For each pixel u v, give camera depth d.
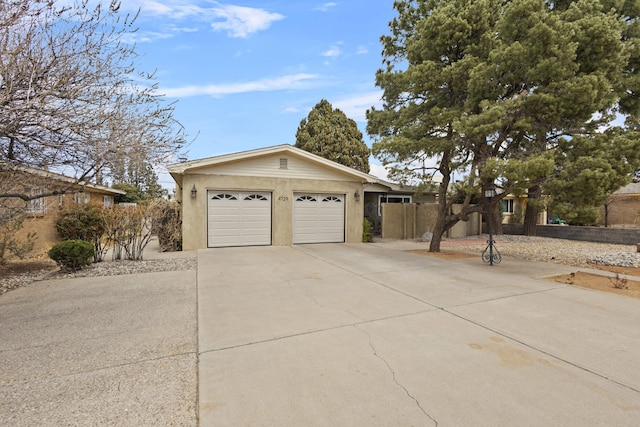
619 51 7.43
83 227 11.34
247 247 11.73
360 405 2.51
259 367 3.11
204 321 4.35
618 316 4.55
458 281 6.64
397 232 15.77
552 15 7.38
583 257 9.89
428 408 2.48
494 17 9.01
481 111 8.52
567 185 7.43
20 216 8.63
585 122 8.34
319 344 3.62
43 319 4.46
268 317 4.50
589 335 3.89
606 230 13.59
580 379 2.91
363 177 13.36
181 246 11.28
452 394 2.66
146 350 3.50
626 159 7.59
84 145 4.36
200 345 3.61
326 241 13.29
